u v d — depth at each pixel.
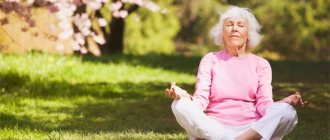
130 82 12.16
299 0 32.06
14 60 11.69
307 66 17.89
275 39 31.34
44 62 11.98
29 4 8.77
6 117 7.71
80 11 10.18
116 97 10.28
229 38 5.00
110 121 7.85
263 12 31.11
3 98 9.12
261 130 4.49
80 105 9.29
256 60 5.03
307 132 6.87
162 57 17.12
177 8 30.59
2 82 10.23
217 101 4.93
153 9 10.28
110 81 12.10
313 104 9.80
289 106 4.51
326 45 31.97
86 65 13.10
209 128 4.55
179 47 31.06
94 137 6.11
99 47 17.06
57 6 8.69
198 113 4.57
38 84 10.47
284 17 31.44
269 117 4.50
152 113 8.64
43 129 6.94
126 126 7.25
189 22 31.06
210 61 5.04
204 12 30.86
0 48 11.62
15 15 9.23
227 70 4.96
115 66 13.90
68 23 8.90
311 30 31.83
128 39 29.42
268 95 4.87
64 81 11.09
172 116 8.45
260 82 4.95
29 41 13.88
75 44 9.14
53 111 8.62
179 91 4.60
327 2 32.09
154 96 10.41
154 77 13.34
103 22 9.81
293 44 31.53
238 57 5.02
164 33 30.14
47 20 14.31
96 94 10.39
